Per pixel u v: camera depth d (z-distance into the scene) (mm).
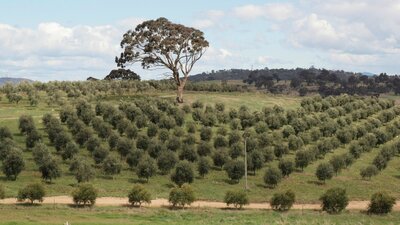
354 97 147875
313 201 65688
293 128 99438
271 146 87250
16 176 66062
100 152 74250
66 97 126438
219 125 106062
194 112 107000
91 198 55812
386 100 144125
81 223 45969
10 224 44000
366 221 53031
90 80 151125
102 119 93438
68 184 65812
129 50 122562
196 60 126625
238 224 48219
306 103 133875
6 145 71500
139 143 80875
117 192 64125
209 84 162625
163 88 152000
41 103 120312
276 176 70750
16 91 130000
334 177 78938
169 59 122938
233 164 72500
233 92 162375
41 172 67125
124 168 75750
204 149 81250
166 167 73625
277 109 117312
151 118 99188
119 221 48094
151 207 57062
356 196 69438
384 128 113000
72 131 87000
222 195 66250
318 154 88500
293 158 85562
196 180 72500
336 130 103125
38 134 79188
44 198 58875
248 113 107500
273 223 49375
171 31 121375
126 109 100000
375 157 87750
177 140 82375
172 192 57844
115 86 139500
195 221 49719
